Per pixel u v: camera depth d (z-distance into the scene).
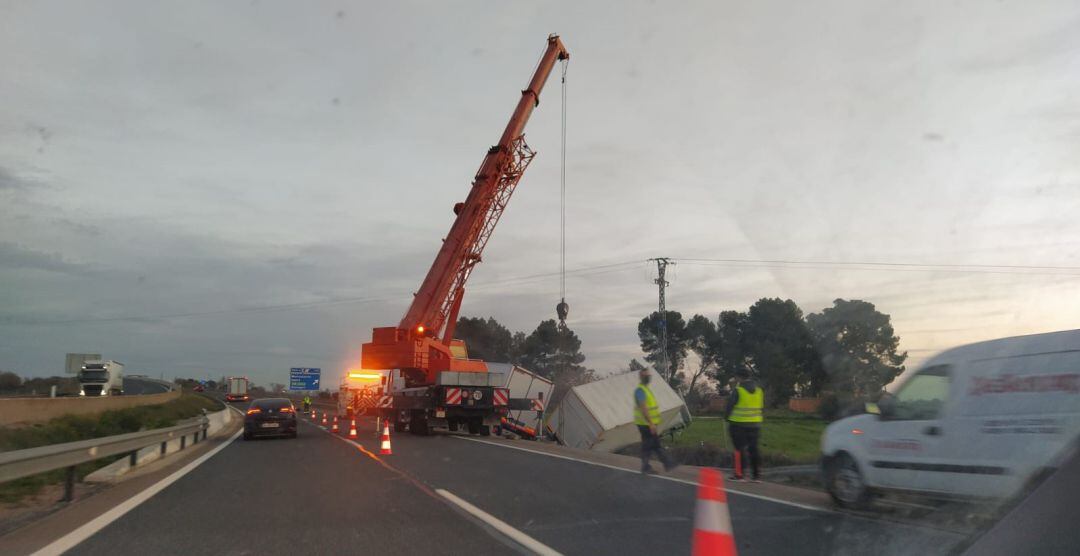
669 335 61.81
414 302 25.75
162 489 11.66
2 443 20.16
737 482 11.84
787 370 35.09
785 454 18.78
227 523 8.52
